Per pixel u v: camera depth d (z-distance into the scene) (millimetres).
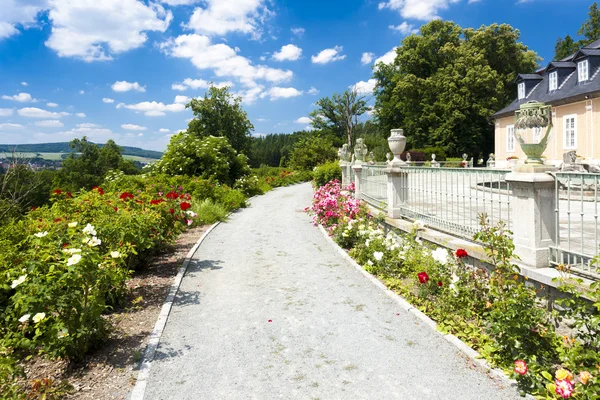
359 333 4395
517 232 4406
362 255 7219
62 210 7402
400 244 6867
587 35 51188
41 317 3352
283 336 4387
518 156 29719
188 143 21906
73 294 3695
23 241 4980
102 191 10188
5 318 3895
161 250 8297
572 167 16922
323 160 40250
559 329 3865
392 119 46500
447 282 4824
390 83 48188
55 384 3441
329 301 5434
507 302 3484
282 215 14336
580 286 3512
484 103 38031
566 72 26156
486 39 39781
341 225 8914
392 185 8031
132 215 6691
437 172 6453
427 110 40031
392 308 5098
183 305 5410
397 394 3221
